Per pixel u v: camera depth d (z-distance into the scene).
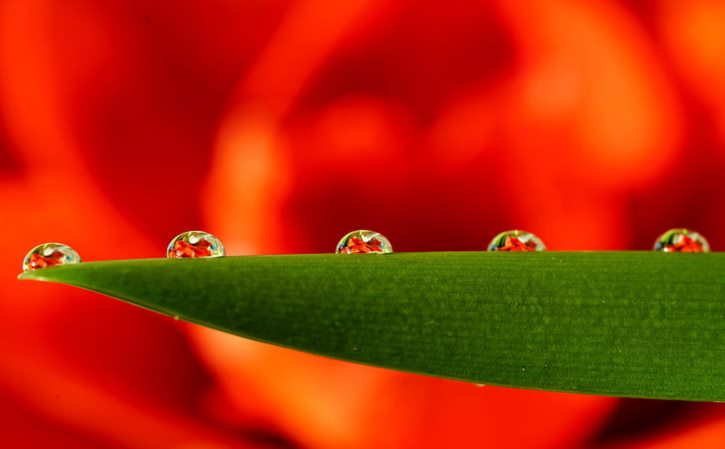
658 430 0.12
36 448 0.12
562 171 0.12
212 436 0.12
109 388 0.12
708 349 0.09
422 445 0.12
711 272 0.09
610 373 0.09
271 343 0.09
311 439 0.12
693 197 0.12
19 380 0.12
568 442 0.12
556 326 0.09
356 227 0.12
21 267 0.12
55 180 0.12
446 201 0.12
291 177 0.12
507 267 0.09
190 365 0.12
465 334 0.09
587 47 0.12
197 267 0.09
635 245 0.12
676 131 0.12
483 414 0.12
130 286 0.09
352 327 0.09
